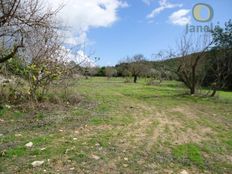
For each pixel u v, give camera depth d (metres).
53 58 10.07
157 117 9.60
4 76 9.27
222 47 21.27
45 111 8.67
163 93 19.62
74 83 11.77
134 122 8.25
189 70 19.06
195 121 9.17
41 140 5.56
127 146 5.58
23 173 3.96
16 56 9.03
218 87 20.14
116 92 19.16
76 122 7.54
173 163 4.77
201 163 4.84
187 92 20.02
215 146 6.01
